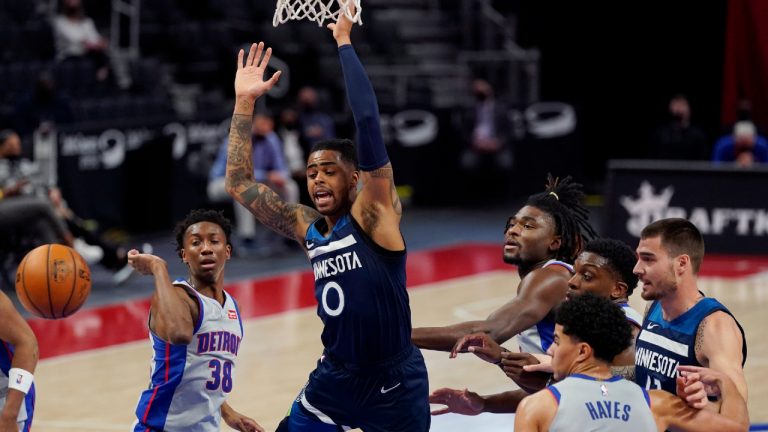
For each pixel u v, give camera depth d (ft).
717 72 122.11
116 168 85.51
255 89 29.94
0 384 29.25
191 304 29.84
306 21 112.78
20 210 67.10
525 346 31.96
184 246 30.78
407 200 112.06
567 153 114.73
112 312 67.10
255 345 59.16
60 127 80.74
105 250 73.92
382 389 28.07
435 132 111.55
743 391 25.94
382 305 27.50
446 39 126.31
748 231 84.74
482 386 50.70
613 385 23.99
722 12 120.78
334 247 27.63
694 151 97.86
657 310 28.86
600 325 23.97
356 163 27.99
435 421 45.03
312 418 29.27
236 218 90.79
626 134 128.36
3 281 71.82
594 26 126.93
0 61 94.99
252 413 46.50
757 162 89.25
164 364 29.91
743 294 71.77
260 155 83.20
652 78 125.80
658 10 123.85
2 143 68.39
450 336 29.58
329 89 108.27
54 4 102.53
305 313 67.31
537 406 23.79
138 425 30.30
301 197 88.58
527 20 129.70
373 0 125.18
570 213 32.14
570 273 30.76
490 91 110.83
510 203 115.03
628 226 85.66
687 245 27.66
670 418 24.95
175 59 106.93
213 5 110.11
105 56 96.12
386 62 117.19
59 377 52.85
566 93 129.39
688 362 27.66
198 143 90.94
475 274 80.38
